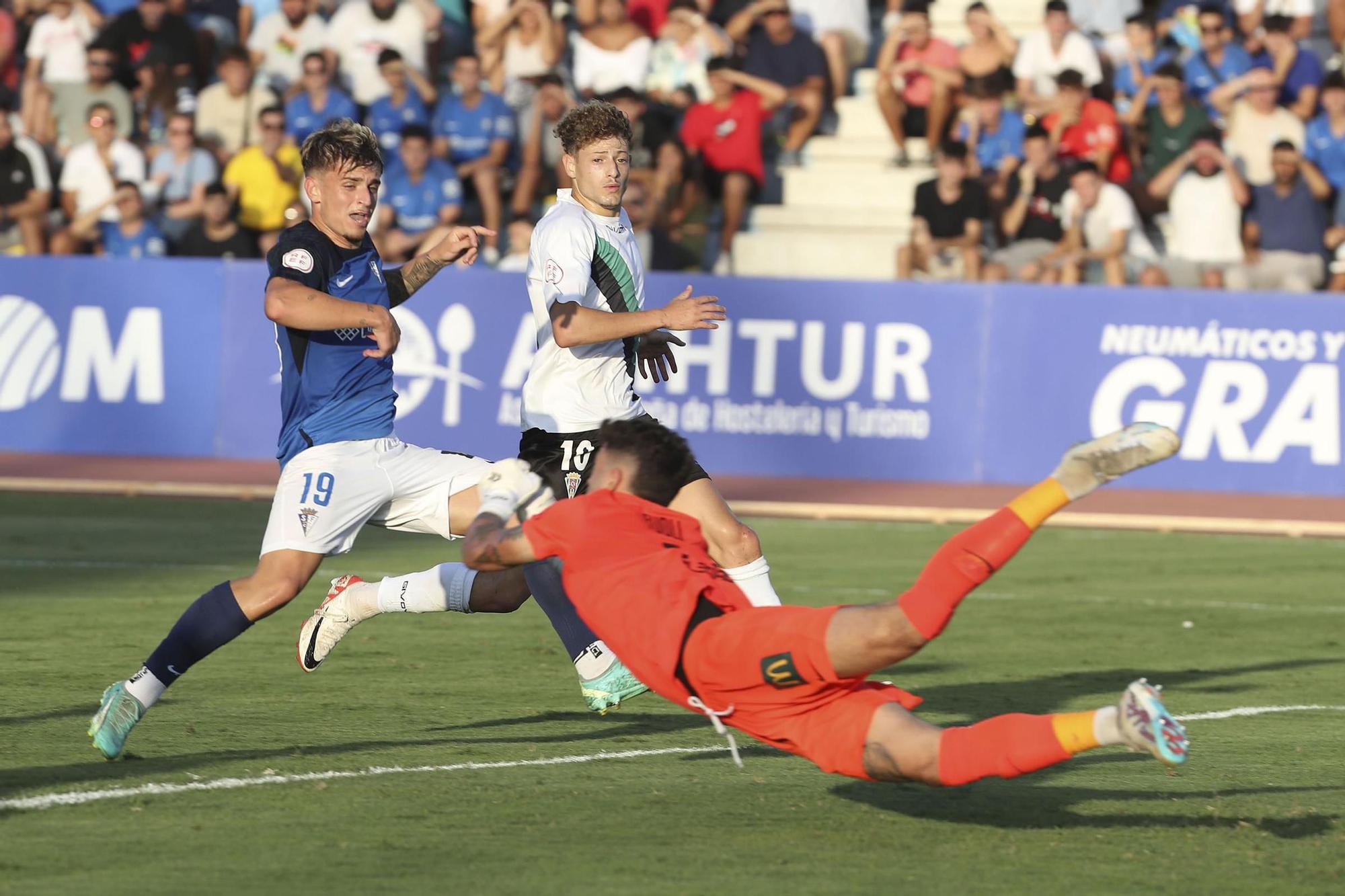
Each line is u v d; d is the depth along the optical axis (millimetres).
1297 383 38094
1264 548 32656
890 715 12547
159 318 41062
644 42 48562
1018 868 12641
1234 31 49781
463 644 22234
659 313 16312
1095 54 47219
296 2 49969
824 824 13852
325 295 15328
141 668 15641
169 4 50125
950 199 43250
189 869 12234
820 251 48062
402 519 16797
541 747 16641
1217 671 21328
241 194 44875
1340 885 12328
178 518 33875
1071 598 26812
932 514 35156
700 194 46156
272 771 15328
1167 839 13555
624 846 13047
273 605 15773
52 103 48781
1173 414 38594
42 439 41469
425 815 13922
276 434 40781
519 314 39875
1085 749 11898
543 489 14508
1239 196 42906
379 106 46719
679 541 13367
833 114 51469
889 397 39375
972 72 48625
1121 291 38688
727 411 39875
